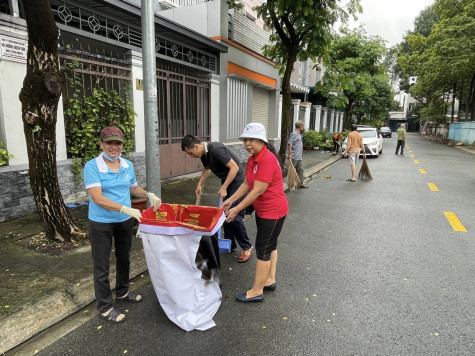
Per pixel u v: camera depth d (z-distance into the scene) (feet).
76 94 18.83
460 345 8.01
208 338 8.26
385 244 14.75
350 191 26.21
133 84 22.31
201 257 8.96
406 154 57.11
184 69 28.14
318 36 27.89
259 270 9.79
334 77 34.30
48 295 9.58
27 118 12.01
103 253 8.66
